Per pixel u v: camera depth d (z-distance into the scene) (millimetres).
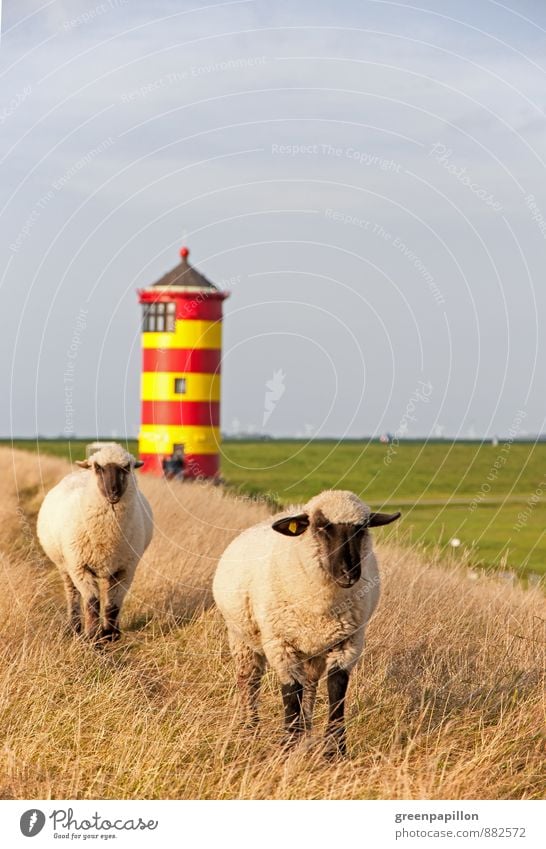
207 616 9695
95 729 6938
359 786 6305
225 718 7234
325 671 7234
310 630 6816
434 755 6527
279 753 6469
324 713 7547
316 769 6441
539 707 7266
